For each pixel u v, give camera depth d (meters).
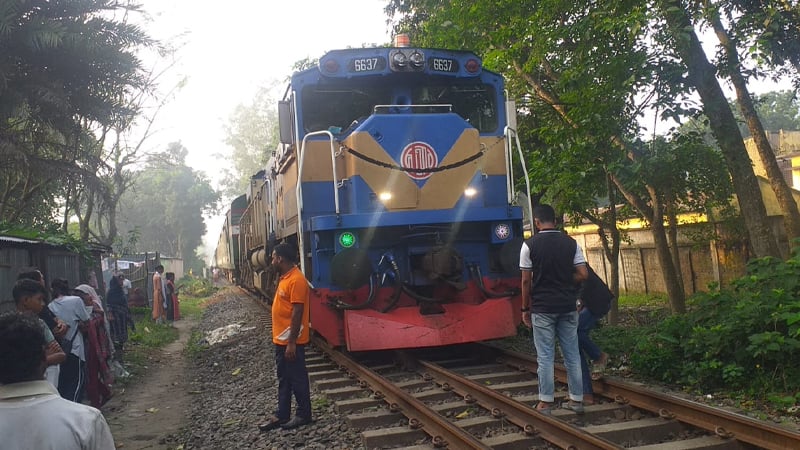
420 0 14.93
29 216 14.44
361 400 6.37
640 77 8.27
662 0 7.87
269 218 12.98
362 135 7.89
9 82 9.52
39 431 2.27
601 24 8.34
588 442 4.51
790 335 5.84
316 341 10.27
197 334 15.62
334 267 7.45
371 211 7.86
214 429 6.50
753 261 6.96
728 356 6.41
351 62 8.29
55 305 6.63
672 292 11.20
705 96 8.48
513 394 6.47
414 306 8.18
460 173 8.18
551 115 12.17
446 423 5.04
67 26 9.67
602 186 10.94
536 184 10.62
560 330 5.67
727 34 8.62
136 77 10.62
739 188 8.55
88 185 11.45
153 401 8.45
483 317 7.91
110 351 8.98
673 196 11.78
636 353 7.09
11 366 2.36
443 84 8.80
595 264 21.34
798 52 9.44
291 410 6.59
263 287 16.08
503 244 8.29
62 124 10.51
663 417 5.20
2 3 8.95
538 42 10.00
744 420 4.55
